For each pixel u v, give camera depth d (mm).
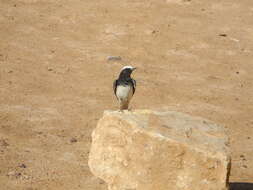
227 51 25000
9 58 22031
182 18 27828
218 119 18562
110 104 18922
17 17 26219
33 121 16906
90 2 28766
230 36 26516
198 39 25797
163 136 12008
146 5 28844
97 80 20922
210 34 26469
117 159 12547
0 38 23875
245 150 16391
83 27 25938
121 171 12469
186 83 21453
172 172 11969
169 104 19391
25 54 22625
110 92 19984
